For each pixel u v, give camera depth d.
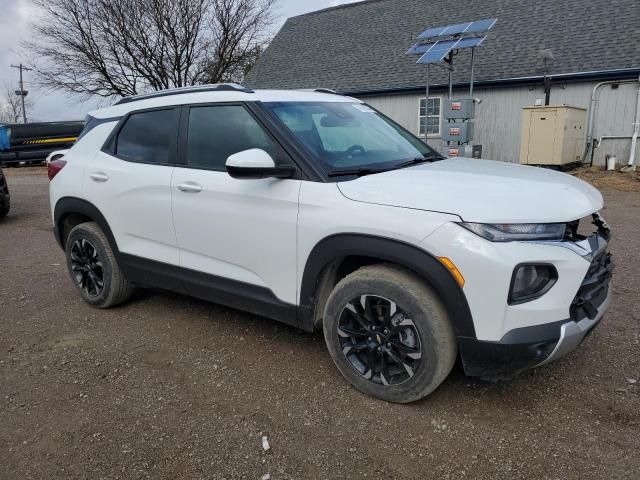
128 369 3.43
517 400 2.95
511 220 2.49
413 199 2.70
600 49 14.29
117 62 27.55
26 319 4.34
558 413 2.82
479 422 2.76
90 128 4.50
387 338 2.86
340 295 2.97
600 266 2.89
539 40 15.77
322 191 2.96
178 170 3.68
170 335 3.93
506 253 2.46
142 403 3.03
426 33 15.16
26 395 3.14
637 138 13.82
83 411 2.96
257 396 3.07
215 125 3.56
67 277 5.49
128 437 2.72
